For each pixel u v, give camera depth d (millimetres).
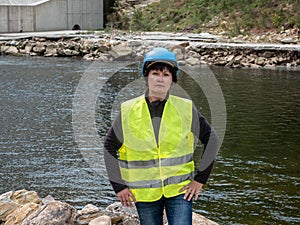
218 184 9414
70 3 40531
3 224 6316
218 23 35344
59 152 11555
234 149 11688
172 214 4125
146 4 41688
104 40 32125
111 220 6000
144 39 31203
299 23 32312
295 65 28109
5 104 16828
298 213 8227
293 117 15102
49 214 5637
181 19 37406
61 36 33688
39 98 17844
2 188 9477
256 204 8562
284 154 11344
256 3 35156
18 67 26844
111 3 42219
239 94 18969
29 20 38812
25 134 13102
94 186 9492
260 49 28484
